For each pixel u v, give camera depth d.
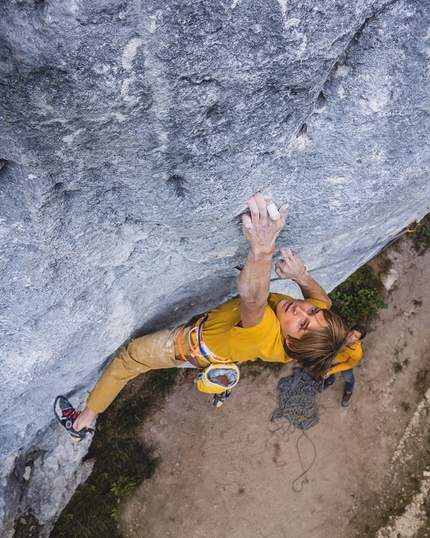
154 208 2.10
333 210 2.46
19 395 2.67
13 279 2.04
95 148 1.63
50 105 1.39
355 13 1.42
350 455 5.25
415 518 5.18
